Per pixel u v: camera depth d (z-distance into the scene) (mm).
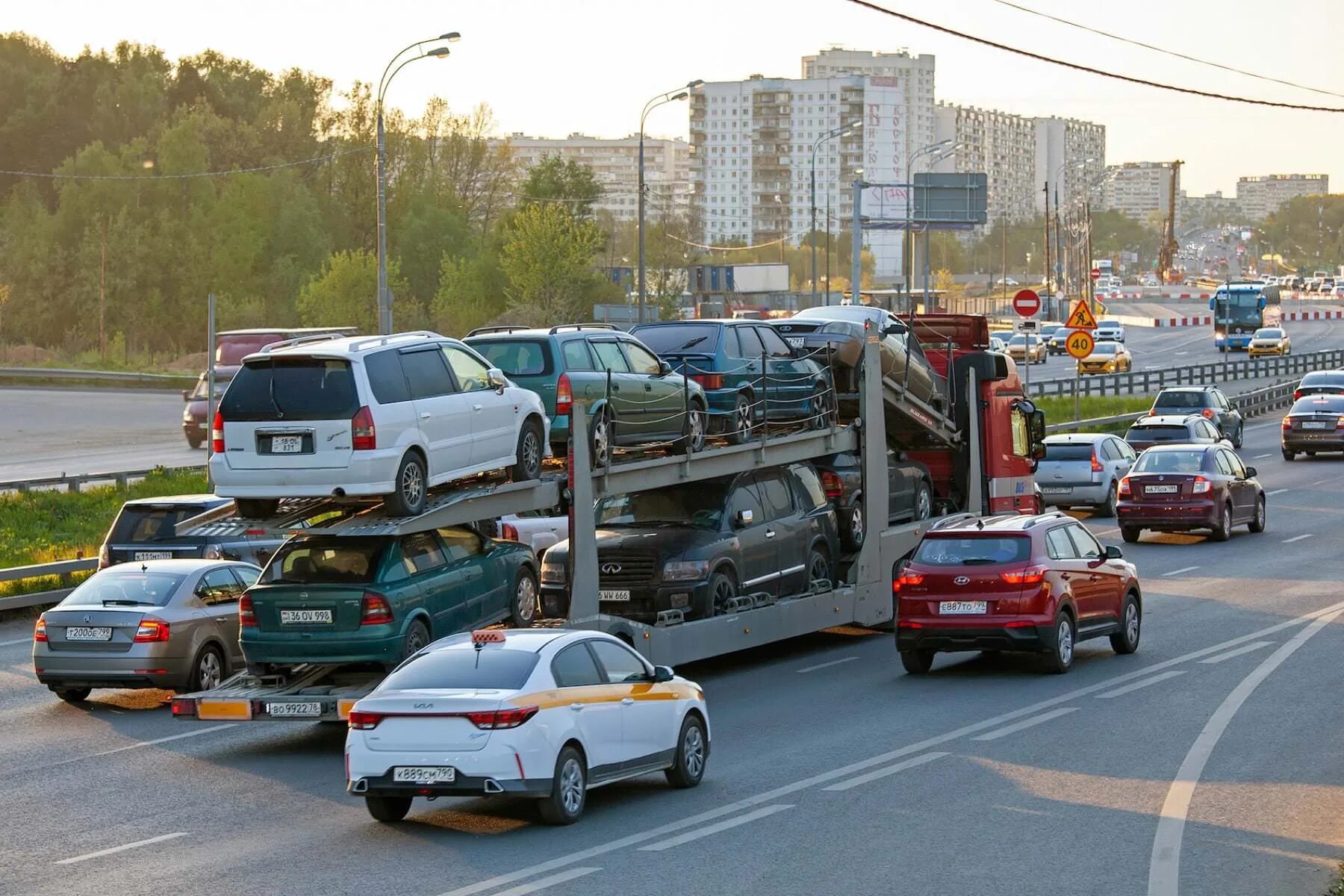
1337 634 28453
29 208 150125
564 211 117875
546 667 16156
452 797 17656
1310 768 18109
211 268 135375
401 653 21000
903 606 25250
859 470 30516
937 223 108312
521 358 24469
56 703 24750
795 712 22656
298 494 20219
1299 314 191375
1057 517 26359
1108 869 13914
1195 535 45750
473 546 23266
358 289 114375
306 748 21156
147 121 169000
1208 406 68000
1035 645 24688
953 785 17625
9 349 122062
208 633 24016
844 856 14578
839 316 31484
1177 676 24703
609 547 25328
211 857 15102
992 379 34625
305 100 184125
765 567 27094
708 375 26734
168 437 67688
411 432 20750
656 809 16797
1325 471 61875
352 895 13516
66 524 43438
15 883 14266
